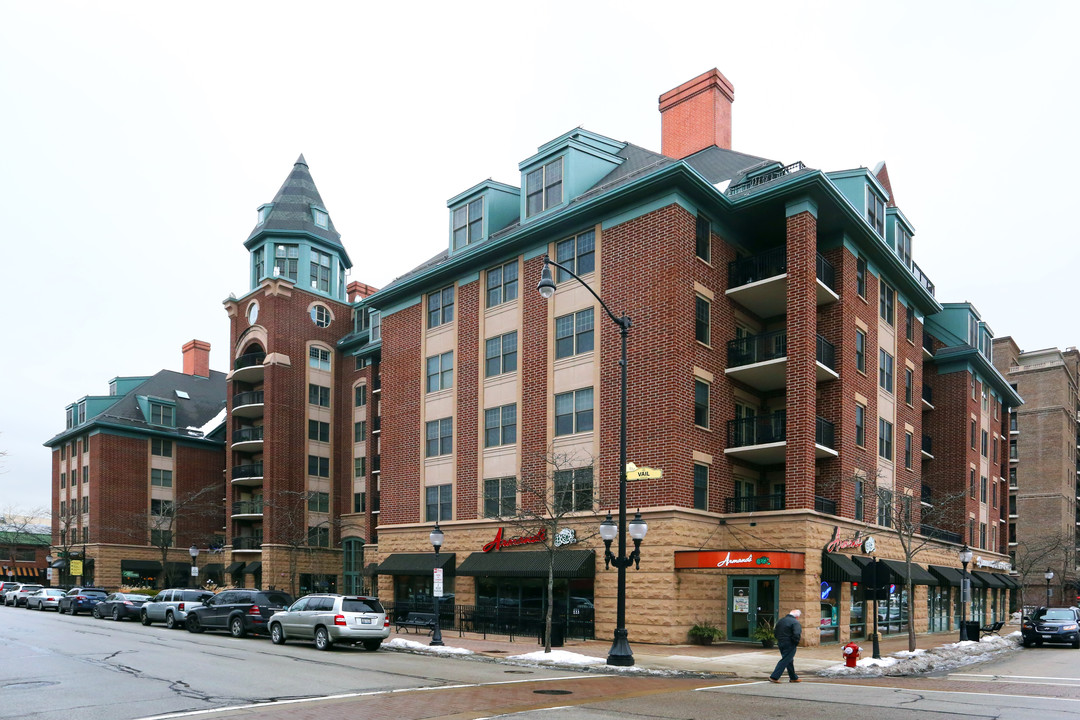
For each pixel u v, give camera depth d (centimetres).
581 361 2903
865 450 3059
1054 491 7475
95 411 6309
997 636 3484
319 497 5119
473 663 2059
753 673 1884
